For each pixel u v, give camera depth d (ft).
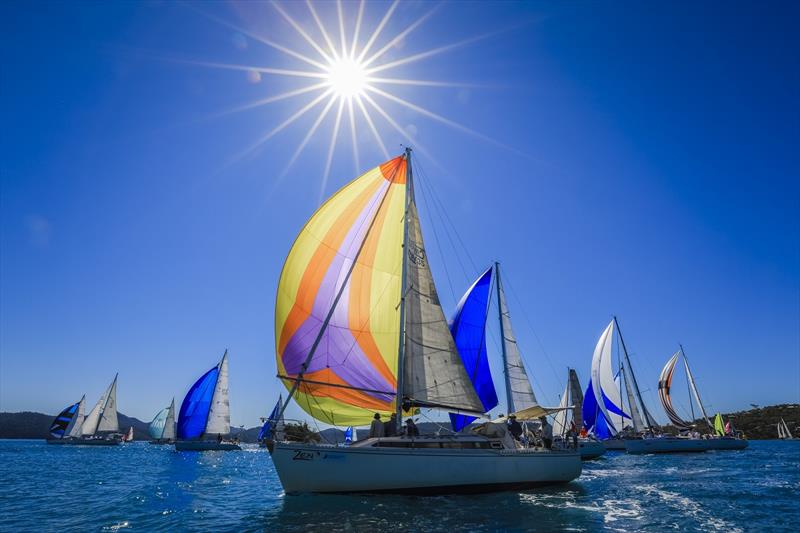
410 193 57.41
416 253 56.03
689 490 55.01
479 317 90.27
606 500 46.80
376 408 51.13
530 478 50.01
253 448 279.90
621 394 157.69
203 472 93.81
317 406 48.85
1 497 53.52
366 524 34.19
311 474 41.06
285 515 37.14
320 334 49.96
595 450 118.11
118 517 40.55
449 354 53.88
